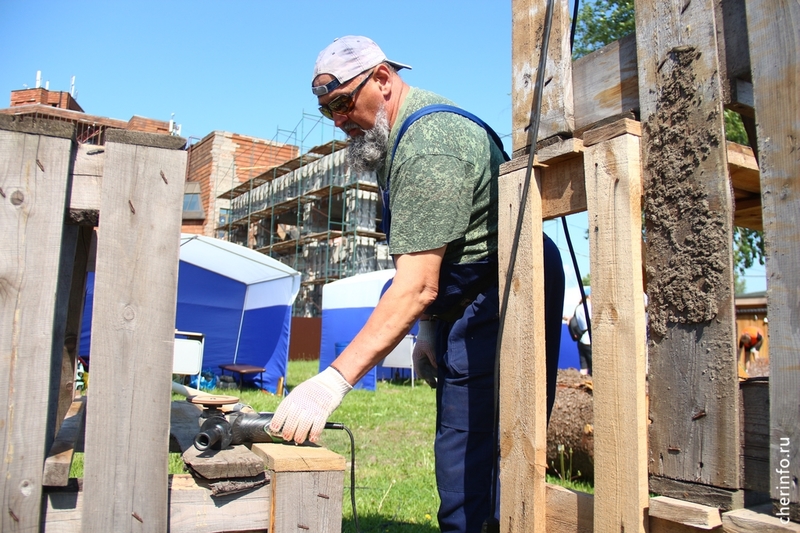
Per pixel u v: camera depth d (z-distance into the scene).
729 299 1.41
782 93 1.35
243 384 12.76
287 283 12.16
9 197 1.50
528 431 1.81
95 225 1.68
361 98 2.22
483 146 2.12
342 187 26.11
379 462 5.24
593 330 1.66
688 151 1.50
